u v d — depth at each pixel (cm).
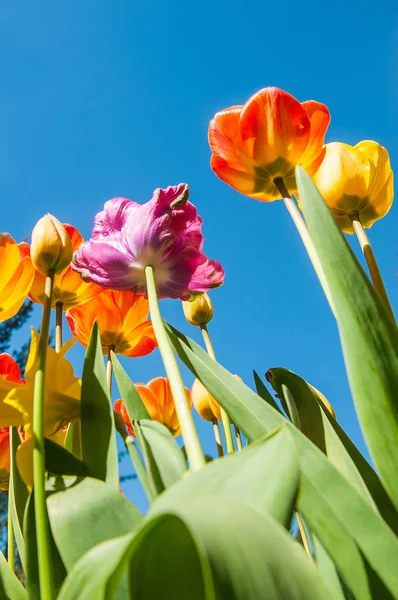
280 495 19
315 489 27
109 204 42
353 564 26
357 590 25
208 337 56
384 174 44
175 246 41
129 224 41
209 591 14
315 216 30
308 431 35
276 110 41
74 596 19
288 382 37
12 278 41
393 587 25
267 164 42
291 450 20
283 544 16
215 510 16
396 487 27
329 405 42
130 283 41
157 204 40
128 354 54
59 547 26
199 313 56
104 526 26
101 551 19
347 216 44
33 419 31
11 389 33
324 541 26
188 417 30
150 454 31
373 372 28
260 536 15
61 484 29
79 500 27
